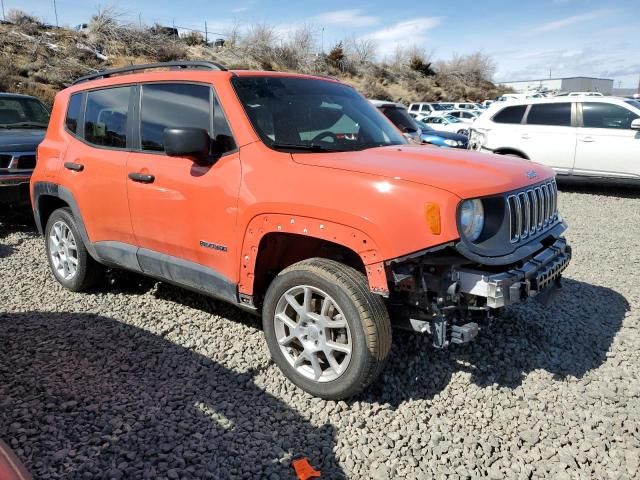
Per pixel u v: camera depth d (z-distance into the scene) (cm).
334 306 312
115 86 444
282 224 319
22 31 3281
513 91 6325
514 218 322
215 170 357
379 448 282
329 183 305
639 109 1009
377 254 285
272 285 333
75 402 316
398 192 288
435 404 320
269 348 344
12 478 149
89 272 482
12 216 807
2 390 330
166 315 446
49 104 2159
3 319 438
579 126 1054
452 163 334
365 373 300
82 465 264
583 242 699
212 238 359
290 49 4678
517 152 1112
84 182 450
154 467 265
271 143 349
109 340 400
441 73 6103
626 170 1016
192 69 403
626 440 287
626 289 515
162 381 344
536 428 297
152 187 392
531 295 321
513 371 352
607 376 351
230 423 301
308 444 285
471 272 299
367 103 461
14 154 705
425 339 388
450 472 265
